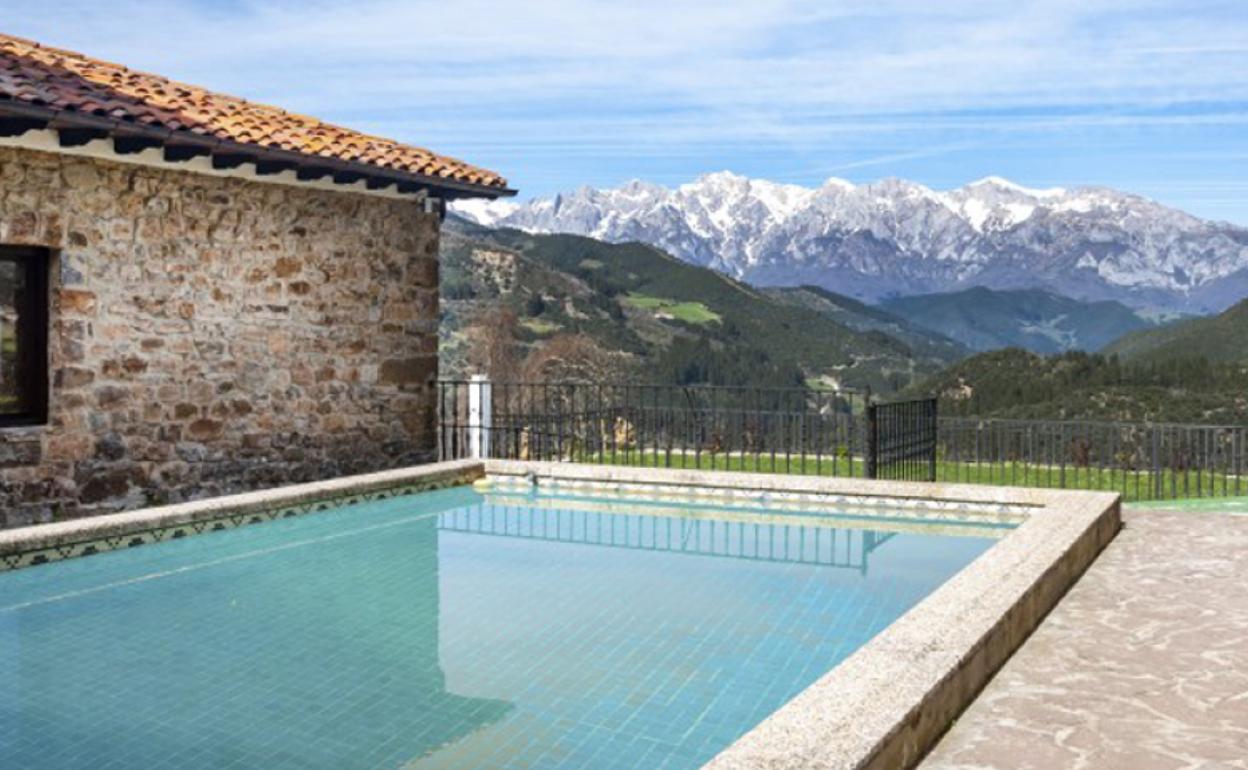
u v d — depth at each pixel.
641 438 12.48
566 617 5.66
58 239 8.14
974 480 12.76
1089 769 3.33
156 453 8.91
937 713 3.55
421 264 11.43
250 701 4.32
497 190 11.57
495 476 9.86
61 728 4.03
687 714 4.18
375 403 10.94
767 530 8.14
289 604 5.90
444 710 4.21
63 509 8.26
